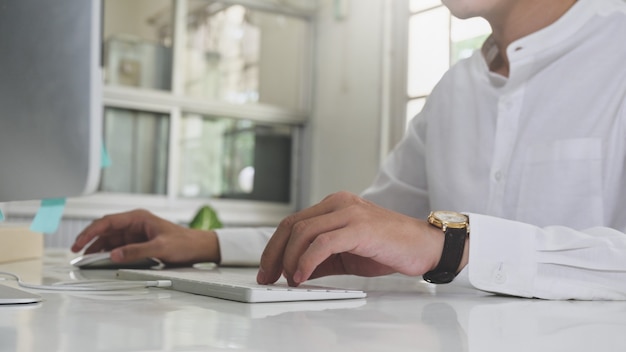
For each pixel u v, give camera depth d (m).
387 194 1.19
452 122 1.09
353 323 0.40
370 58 4.09
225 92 4.19
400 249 0.60
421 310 0.48
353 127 4.18
